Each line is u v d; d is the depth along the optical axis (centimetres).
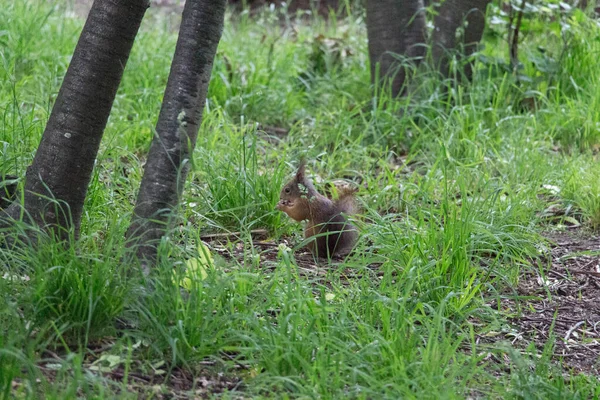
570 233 1243
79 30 1850
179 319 791
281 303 869
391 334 805
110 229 933
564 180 1363
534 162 1406
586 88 1738
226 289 852
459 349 874
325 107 1705
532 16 1822
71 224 852
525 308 1003
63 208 895
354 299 907
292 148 1406
